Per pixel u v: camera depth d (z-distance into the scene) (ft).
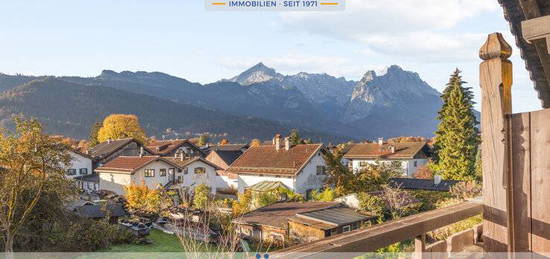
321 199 102.63
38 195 65.26
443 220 11.39
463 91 131.95
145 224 93.76
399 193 84.07
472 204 13.34
